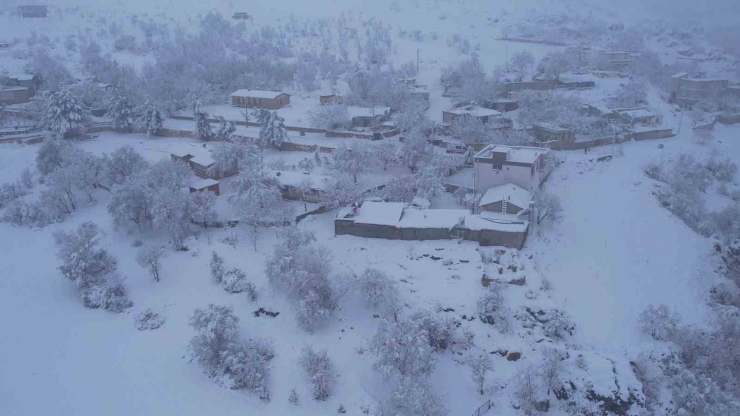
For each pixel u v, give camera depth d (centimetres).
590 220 8506
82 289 7031
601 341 6250
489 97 13900
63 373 5888
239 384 5656
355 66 18362
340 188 8256
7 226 8712
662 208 9019
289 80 17538
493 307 6216
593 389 5388
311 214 8362
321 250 6712
